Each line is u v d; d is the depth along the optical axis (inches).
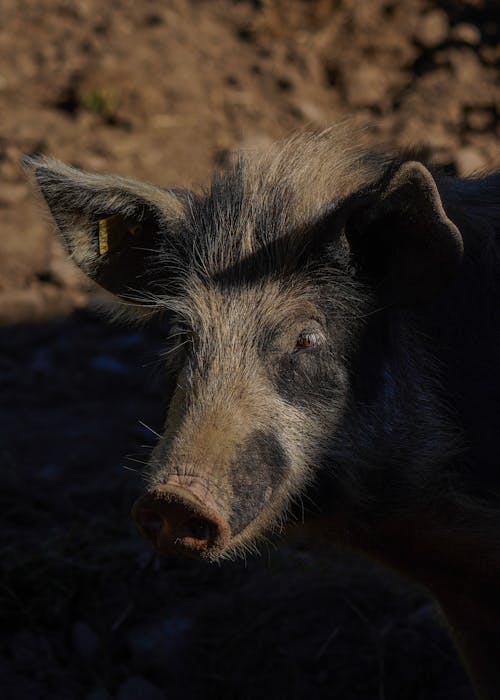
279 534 201.2
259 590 276.8
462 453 205.5
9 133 475.8
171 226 205.2
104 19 551.5
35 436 335.6
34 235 429.1
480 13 546.3
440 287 190.5
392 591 274.4
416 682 254.8
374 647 259.9
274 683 255.4
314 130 238.8
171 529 170.2
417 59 527.8
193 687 258.2
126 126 483.8
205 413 179.5
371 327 196.4
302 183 200.4
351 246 193.3
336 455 193.3
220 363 186.4
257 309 190.5
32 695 249.8
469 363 204.7
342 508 201.8
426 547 211.5
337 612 269.7
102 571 281.4
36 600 273.1
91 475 319.3
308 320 190.5
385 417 199.5
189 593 281.9
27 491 308.7
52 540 290.5
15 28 546.0
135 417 346.3
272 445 181.5
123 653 266.7
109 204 203.5
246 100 499.5
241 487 173.9
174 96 498.0
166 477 169.8
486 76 509.0
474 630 219.9
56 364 373.7
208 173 447.8
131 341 382.3
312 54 530.0
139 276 214.5
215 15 562.3
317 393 190.2
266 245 194.4
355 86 510.6
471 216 207.5
